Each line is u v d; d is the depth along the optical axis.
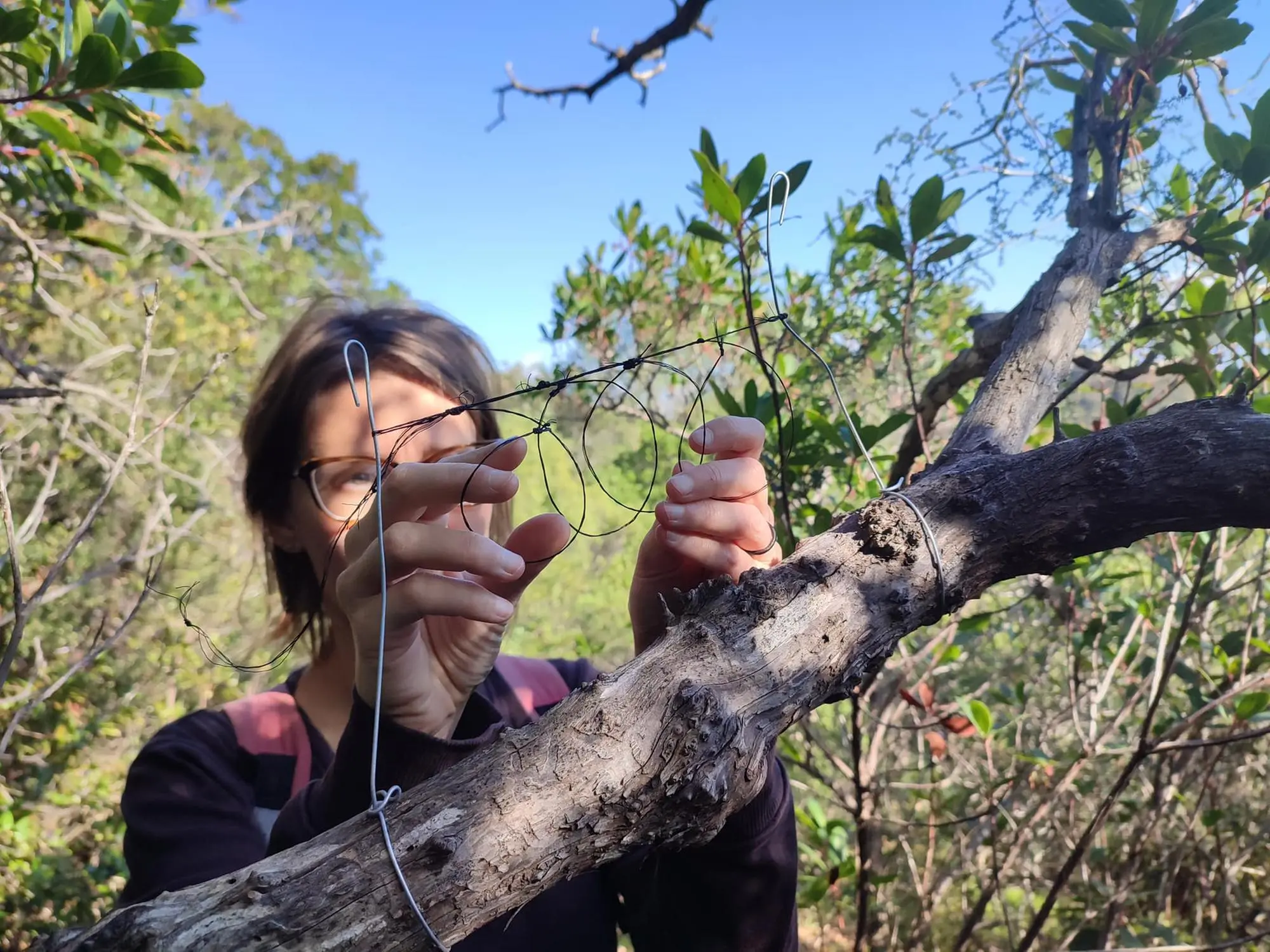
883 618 0.71
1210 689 2.32
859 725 1.73
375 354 1.32
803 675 0.67
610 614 5.77
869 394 2.58
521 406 1.92
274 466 1.40
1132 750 2.22
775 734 0.65
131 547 4.20
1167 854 2.59
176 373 5.05
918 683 2.29
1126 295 1.72
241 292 3.59
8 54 1.57
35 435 3.80
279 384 1.39
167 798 1.14
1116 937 2.32
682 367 2.49
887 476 2.08
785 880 0.99
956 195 1.40
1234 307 1.41
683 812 0.59
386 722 0.75
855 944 1.92
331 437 1.28
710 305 2.89
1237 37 1.10
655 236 3.19
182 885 1.00
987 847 2.87
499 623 0.70
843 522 0.82
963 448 0.90
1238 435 0.71
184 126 8.49
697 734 0.59
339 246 11.57
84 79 1.55
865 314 2.49
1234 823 2.62
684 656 0.66
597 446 3.45
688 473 0.83
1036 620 3.04
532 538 0.84
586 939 1.21
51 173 2.11
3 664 1.16
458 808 0.56
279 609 1.76
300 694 1.34
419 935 0.53
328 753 1.24
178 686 4.45
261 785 1.20
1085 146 1.39
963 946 2.18
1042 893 3.08
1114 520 0.73
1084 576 2.29
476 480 0.71
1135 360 1.93
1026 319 1.09
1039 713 3.02
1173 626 2.43
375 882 0.53
